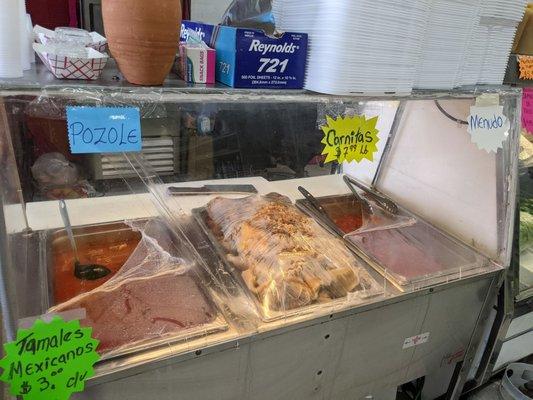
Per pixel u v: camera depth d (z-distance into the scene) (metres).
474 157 1.55
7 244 0.77
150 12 0.79
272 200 1.50
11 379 0.78
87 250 1.24
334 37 0.95
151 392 0.94
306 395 1.22
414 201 1.81
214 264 1.22
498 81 1.41
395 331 1.30
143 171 1.36
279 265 1.16
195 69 0.96
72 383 0.83
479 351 1.65
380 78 1.04
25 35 0.92
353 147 1.20
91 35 1.09
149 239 1.29
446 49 1.18
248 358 1.03
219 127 1.41
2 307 0.77
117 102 0.84
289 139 1.50
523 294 1.58
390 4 0.96
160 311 1.02
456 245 1.54
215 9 2.78
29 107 0.84
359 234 1.51
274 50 0.97
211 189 1.54
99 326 0.94
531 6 1.60
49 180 1.21
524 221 1.79
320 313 1.10
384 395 1.57
